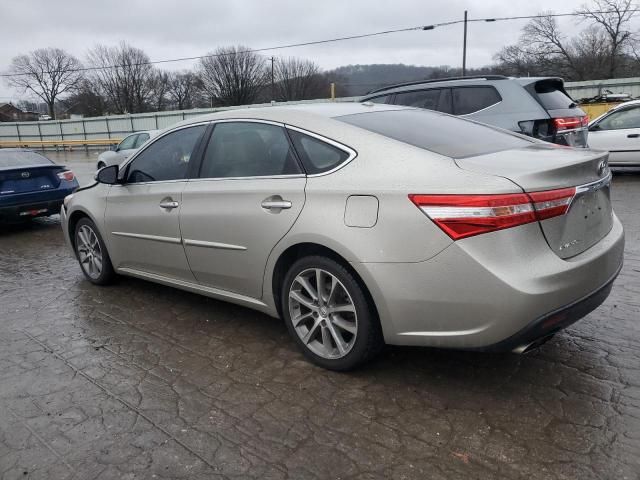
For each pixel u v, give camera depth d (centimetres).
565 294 269
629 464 241
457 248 266
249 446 266
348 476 243
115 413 299
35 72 8169
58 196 866
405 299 284
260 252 349
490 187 262
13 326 434
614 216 347
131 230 455
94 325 429
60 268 611
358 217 296
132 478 246
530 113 702
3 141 4712
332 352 332
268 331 402
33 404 312
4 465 259
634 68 5212
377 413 289
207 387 324
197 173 400
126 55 7781
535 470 241
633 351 343
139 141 1694
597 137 1082
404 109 395
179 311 451
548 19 5422
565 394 298
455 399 299
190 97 7950
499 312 262
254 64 7094
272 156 353
